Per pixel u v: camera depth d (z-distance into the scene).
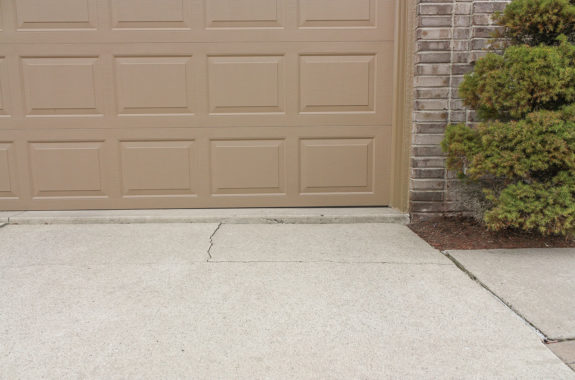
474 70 3.30
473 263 2.89
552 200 2.97
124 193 4.14
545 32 3.12
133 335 2.06
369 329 2.11
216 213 4.02
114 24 3.91
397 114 3.94
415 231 3.67
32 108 3.99
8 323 2.16
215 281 2.67
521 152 3.01
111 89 3.99
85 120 4.02
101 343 1.99
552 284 2.56
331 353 1.91
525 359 1.86
